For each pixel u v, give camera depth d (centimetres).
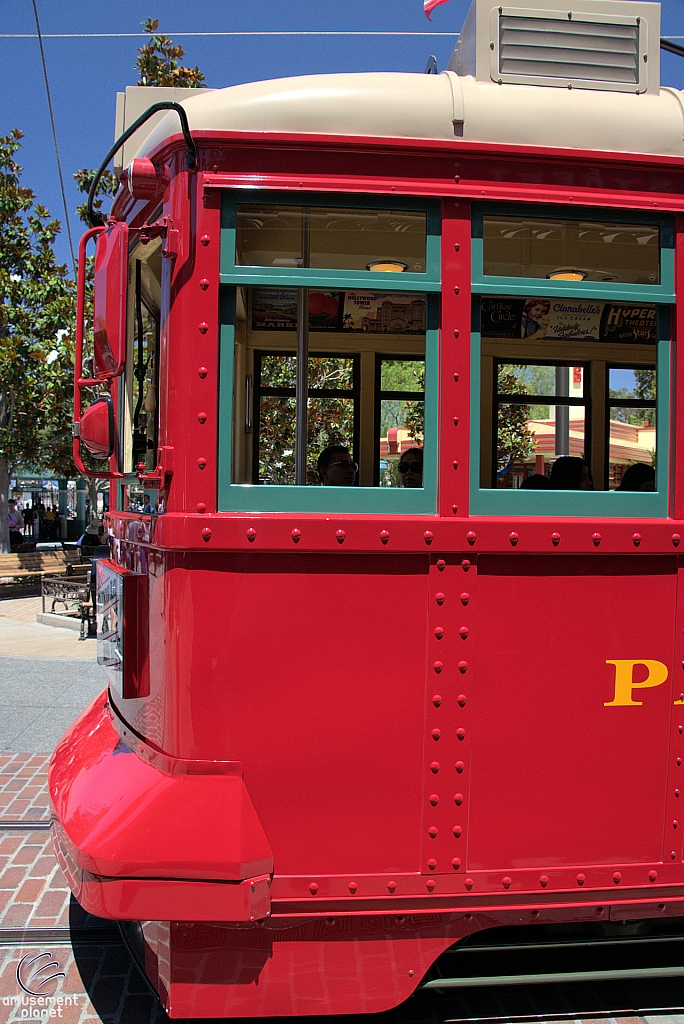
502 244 218
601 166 215
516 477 294
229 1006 202
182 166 206
